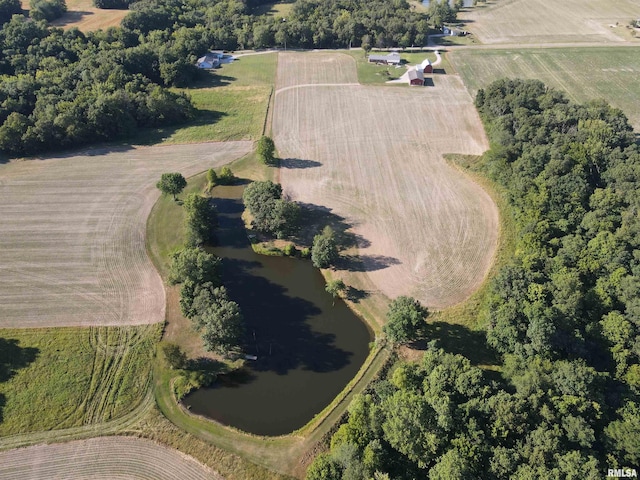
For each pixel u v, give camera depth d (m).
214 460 62.50
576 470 50.84
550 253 85.69
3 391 68.94
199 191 112.50
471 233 99.38
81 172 116.69
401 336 72.44
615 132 119.31
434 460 56.47
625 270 77.56
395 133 136.25
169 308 82.56
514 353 71.25
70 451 63.00
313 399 70.19
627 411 60.22
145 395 69.88
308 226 101.88
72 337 76.62
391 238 98.44
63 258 91.50
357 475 53.44
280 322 81.75
